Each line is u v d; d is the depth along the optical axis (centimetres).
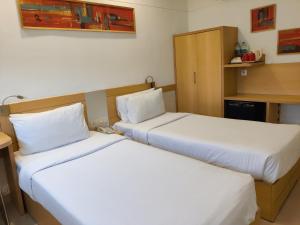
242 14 371
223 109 374
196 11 424
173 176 171
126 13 336
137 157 209
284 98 328
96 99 310
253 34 366
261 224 201
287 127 252
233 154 210
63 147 241
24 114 239
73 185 169
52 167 199
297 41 330
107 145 241
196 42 385
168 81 419
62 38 276
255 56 345
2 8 232
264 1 347
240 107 354
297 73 337
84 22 292
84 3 289
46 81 268
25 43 249
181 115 336
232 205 138
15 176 221
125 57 345
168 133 264
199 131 262
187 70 408
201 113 404
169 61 416
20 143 230
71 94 284
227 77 372
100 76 317
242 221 146
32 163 207
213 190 150
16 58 244
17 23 242
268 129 250
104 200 149
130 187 161
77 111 261
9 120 238
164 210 134
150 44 378
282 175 199
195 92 405
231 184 155
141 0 356
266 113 333
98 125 314
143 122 316
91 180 174
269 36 352
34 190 187
